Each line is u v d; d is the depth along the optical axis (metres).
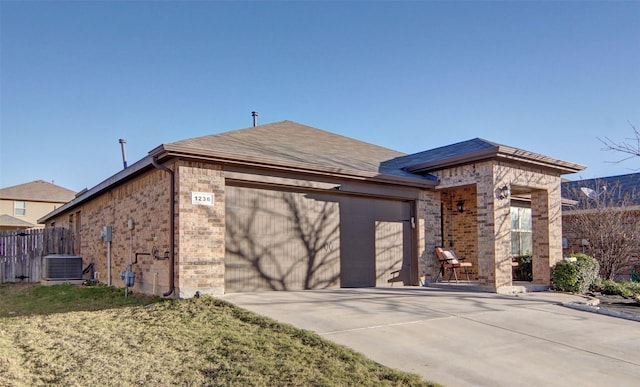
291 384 4.80
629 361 6.02
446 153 13.49
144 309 8.24
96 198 14.99
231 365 5.27
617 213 16.45
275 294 9.77
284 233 10.72
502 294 11.04
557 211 13.30
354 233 12.01
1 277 16.89
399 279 12.77
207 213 9.26
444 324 7.45
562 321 8.08
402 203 13.09
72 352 5.90
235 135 12.47
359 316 7.71
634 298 11.46
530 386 5.02
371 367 5.31
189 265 8.95
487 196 11.66
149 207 10.42
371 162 13.30
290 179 10.53
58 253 16.70
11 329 7.31
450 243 15.05
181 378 4.96
